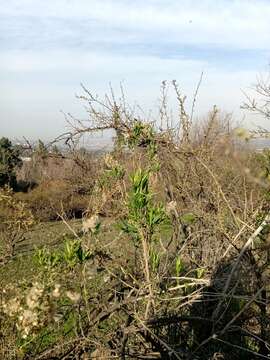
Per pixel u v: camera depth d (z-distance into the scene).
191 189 3.55
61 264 2.69
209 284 2.80
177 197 3.58
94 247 2.64
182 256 3.14
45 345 2.79
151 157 3.21
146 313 2.64
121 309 2.85
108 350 2.73
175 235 3.21
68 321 2.95
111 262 2.83
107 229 3.05
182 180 3.56
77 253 2.57
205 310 3.12
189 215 3.35
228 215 3.38
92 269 2.72
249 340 3.49
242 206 3.45
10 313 2.23
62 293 2.56
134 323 2.87
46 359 2.70
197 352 3.14
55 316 2.37
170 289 2.74
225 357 3.14
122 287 3.02
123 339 2.77
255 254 3.21
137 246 2.75
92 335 2.84
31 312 2.10
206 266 3.05
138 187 2.56
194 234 3.37
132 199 2.55
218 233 3.19
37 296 2.11
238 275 3.05
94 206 3.07
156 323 2.83
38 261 2.75
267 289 3.16
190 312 3.16
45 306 2.13
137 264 2.97
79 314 2.68
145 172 2.73
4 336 2.50
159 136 3.53
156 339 2.86
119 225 2.61
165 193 3.39
